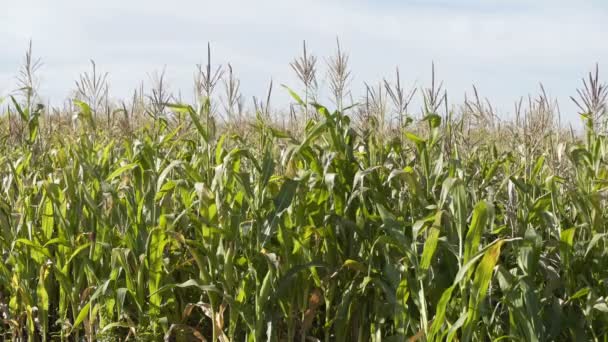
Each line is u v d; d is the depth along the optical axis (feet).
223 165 16.39
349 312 16.66
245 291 16.55
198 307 19.24
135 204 19.25
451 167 17.20
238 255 17.74
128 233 18.22
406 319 15.70
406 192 17.60
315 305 16.93
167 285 16.99
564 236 15.20
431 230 14.38
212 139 19.19
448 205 16.25
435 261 15.87
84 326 19.88
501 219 18.01
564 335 16.28
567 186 15.90
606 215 16.65
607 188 15.67
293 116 24.08
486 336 16.21
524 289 14.39
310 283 17.56
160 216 17.97
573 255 15.55
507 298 14.56
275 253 17.28
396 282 15.99
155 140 23.49
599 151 17.39
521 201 17.39
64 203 19.74
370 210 17.51
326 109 17.07
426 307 15.92
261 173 16.56
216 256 16.88
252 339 16.51
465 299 14.23
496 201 18.12
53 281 21.16
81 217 19.98
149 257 17.85
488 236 16.31
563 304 15.49
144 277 18.76
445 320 15.35
